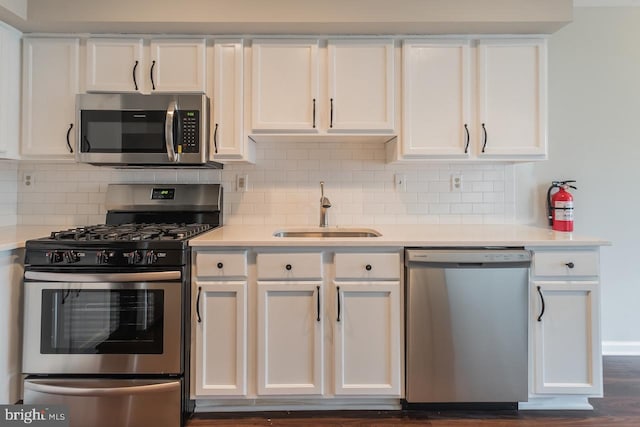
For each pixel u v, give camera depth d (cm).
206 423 171
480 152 201
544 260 172
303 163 236
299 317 173
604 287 240
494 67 200
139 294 165
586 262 171
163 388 162
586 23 237
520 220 238
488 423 171
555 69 238
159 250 164
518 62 201
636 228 238
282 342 172
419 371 171
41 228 222
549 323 172
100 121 196
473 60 201
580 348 172
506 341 171
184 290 167
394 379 172
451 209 237
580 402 181
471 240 172
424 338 170
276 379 172
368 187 237
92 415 162
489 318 170
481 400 172
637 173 238
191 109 195
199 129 195
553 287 171
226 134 200
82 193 233
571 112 238
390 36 200
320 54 201
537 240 172
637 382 205
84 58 200
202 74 199
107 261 162
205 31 197
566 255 171
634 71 237
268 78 200
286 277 172
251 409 180
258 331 172
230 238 176
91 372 164
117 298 165
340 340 172
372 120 200
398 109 202
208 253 171
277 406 180
